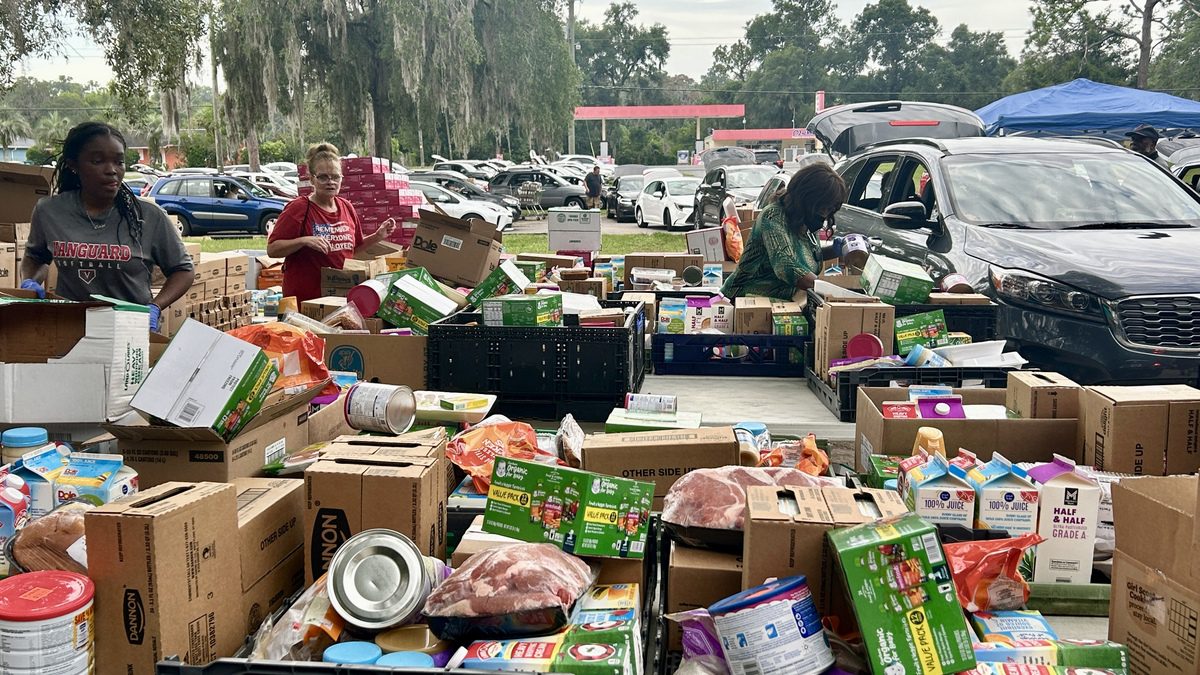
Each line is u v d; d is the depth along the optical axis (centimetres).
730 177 2131
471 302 518
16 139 6153
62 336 315
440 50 3016
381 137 3256
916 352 436
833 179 543
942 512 283
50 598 205
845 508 242
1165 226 616
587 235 840
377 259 661
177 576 219
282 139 5612
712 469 287
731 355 527
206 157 5628
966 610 242
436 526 271
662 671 242
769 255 552
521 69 3334
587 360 433
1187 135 1441
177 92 2491
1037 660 219
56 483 259
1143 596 233
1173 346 506
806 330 515
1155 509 229
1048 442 351
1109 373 509
